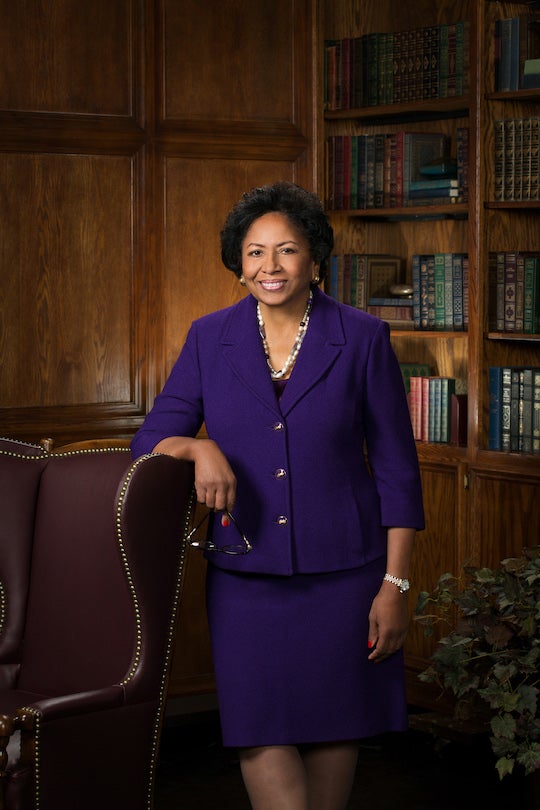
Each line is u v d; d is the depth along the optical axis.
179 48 4.72
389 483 2.78
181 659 4.82
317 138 4.96
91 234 4.63
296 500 2.69
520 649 3.34
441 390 4.84
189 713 4.99
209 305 4.84
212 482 2.66
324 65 5.07
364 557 2.74
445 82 4.80
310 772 2.84
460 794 4.21
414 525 2.77
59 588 3.16
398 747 4.65
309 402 2.71
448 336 4.80
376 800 4.16
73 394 4.64
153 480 2.95
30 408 4.57
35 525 3.29
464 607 3.42
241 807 4.11
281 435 2.69
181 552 3.04
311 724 2.73
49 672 3.14
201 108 4.77
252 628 2.72
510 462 4.52
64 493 3.23
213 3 4.75
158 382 4.77
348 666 2.74
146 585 2.97
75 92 4.58
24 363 4.55
